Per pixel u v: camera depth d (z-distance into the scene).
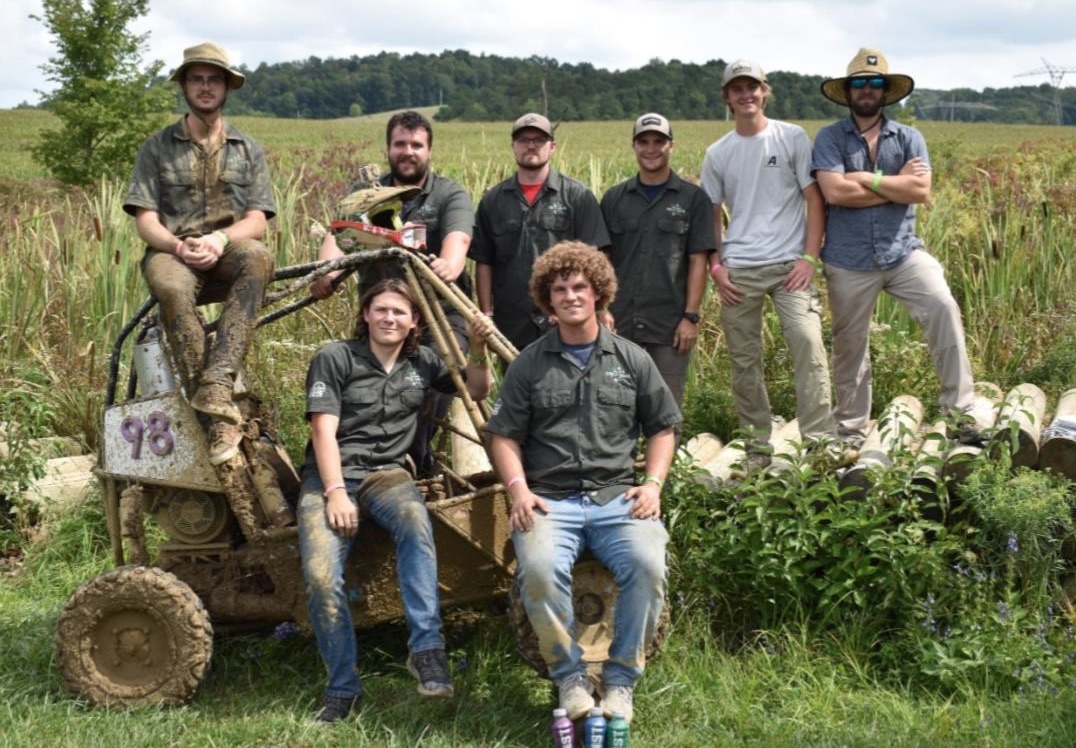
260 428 4.86
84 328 8.05
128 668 4.50
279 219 8.48
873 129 5.59
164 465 4.66
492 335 4.71
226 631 4.88
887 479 5.05
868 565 4.91
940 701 4.57
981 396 6.22
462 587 4.69
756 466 5.53
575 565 4.45
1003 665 4.59
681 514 5.31
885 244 5.57
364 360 4.57
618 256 5.80
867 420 5.98
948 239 8.85
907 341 7.29
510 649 4.92
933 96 113.69
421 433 5.08
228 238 4.74
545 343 4.39
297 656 4.92
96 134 20.83
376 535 4.58
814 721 4.38
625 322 5.79
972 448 5.39
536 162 5.61
